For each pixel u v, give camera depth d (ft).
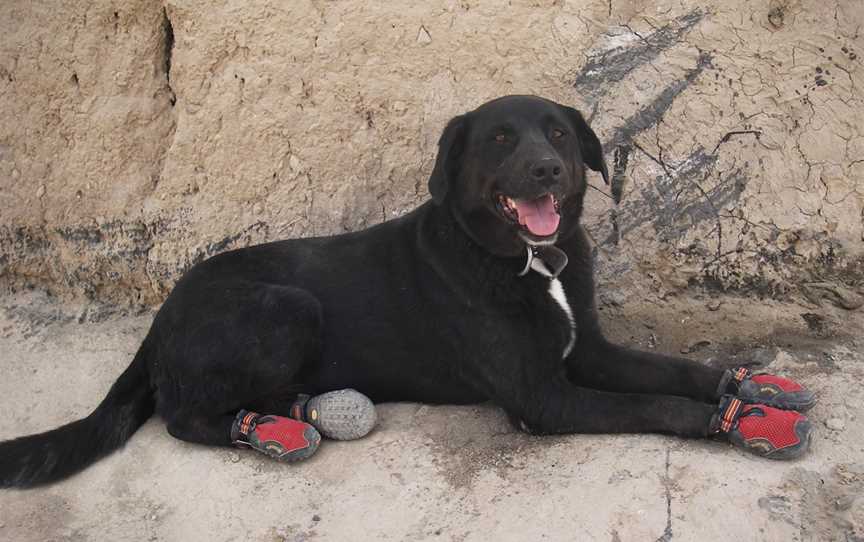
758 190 6.08
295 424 5.46
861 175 6.00
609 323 6.25
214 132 6.46
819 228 6.01
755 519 4.88
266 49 6.37
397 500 5.18
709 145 6.12
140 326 6.61
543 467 5.24
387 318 5.78
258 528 5.17
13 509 5.44
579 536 4.87
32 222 6.65
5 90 6.55
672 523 4.87
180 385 5.71
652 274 6.22
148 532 5.25
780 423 5.12
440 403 5.85
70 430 5.65
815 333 5.95
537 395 5.49
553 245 5.52
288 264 5.93
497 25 6.26
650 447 5.26
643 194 6.18
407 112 6.38
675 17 6.16
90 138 6.54
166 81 6.57
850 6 6.06
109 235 6.62
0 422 6.02
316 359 5.82
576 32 6.22
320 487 5.31
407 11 6.31
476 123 5.57
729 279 6.13
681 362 5.64
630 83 6.19
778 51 6.09
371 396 5.89
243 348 5.64
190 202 6.55
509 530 4.95
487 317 5.56
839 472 5.06
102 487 5.51
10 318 6.63
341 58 6.36
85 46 6.48
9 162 6.61
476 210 5.55
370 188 6.46
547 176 5.29
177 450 5.65
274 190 6.50
